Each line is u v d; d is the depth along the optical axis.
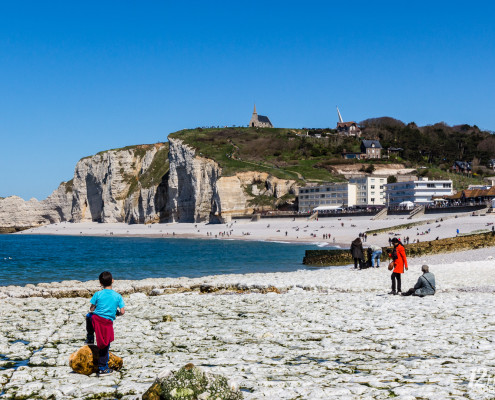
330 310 18.42
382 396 8.38
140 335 14.67
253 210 182.75
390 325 14.76
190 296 25.48
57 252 97.56
